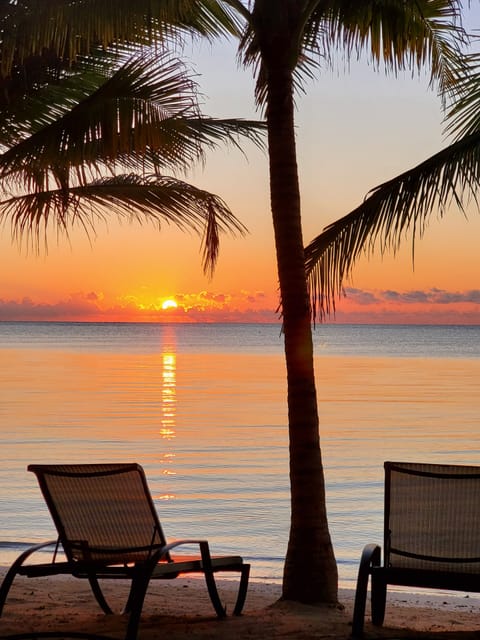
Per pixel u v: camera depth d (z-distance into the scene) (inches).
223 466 711.7
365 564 208.4
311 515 249.1
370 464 729.6
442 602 328.5
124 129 234.1
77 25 229.1
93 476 224.2
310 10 252.4
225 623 228.4
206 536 477.7
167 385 1606.8
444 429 975.6
